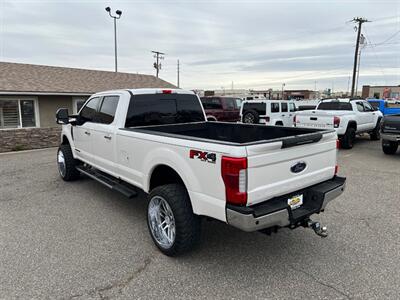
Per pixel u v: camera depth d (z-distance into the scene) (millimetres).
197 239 3264
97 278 2969
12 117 13445
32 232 3988
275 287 2826
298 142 2984
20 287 2822
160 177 3795
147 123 4586
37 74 15953
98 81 18000
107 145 4598
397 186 6039
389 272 3045
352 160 8719
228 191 2664
